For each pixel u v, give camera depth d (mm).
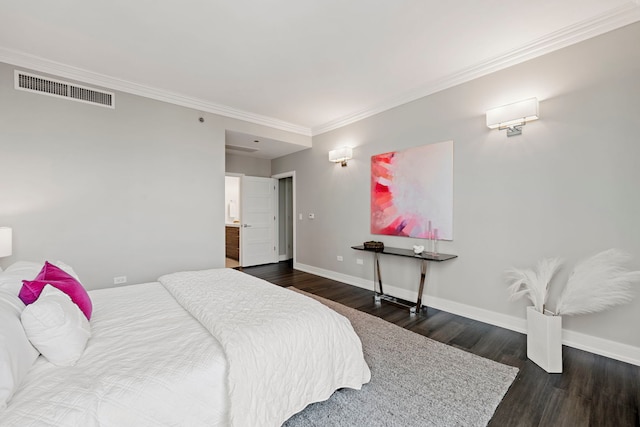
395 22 2227
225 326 1421
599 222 2248
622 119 2141
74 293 1476
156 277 3539
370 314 3150
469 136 3023
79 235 3041
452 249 3182
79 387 1011
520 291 2469
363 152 4254
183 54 2701
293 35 2396
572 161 2371
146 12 2098
